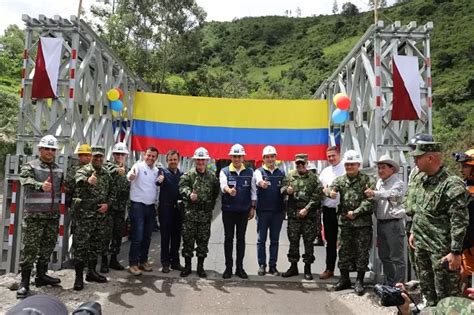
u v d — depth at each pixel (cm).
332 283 502
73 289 450
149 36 2147
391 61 539
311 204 498
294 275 526
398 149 520
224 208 513
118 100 675
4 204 502
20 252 498
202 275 514
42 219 431
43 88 524
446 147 2328
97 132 641
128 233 733
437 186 325
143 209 515
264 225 532
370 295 459
